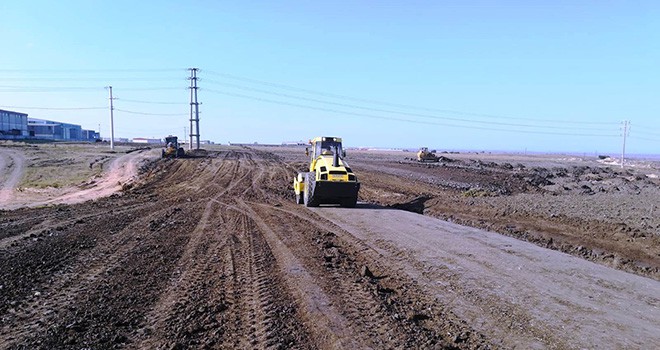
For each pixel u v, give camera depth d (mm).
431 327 6789
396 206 23078
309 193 21078
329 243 12516
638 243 12594
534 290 8523
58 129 153625
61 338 6156
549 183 34812
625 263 11492
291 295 8031
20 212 20891
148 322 6742
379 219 17219
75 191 34406
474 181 33688
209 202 23438
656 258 11500
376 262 10578
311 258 10727
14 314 7074
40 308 7336
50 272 9492
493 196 24516
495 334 6555
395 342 6070
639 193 25969
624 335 6516
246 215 18500
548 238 14320
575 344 6219
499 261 10594
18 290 8250
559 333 6574
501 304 7770
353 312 7148
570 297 8141
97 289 8328
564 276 9469
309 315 7008
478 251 11594
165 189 31203
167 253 11297
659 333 6598
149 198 26062
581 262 10711
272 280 8930
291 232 14344
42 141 103875
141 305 7469
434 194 27391
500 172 40438
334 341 6078
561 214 16547
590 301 7945
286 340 6125
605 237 13539
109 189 34812
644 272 10883
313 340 6180
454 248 11906
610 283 9039
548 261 10688
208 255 11094
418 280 9164
